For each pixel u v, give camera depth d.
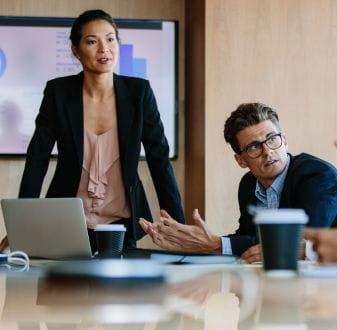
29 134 4.50
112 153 3.13
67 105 3.13
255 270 1.44
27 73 4.50
